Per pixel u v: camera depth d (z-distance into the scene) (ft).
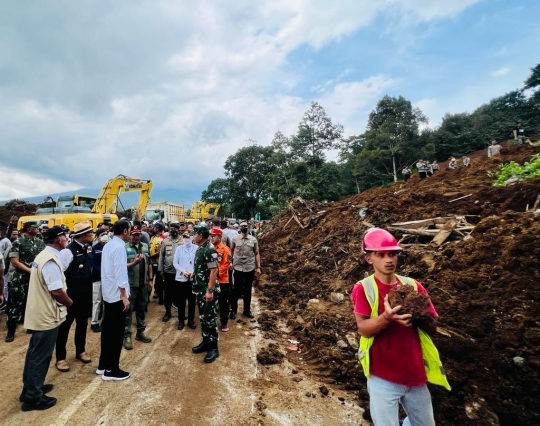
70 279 13.73
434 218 25.52
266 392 12.01
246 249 21.04
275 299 24.95
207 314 14.62
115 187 53.11
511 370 9.75
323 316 18.49
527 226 15.69
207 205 111.24
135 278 16.33
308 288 24.79
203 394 11.74
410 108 163.32
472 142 138.31
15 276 17.03
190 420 10.16
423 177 54.34
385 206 31.86
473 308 12.64
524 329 10.75
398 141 144.05
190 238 19.89
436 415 9.53
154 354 15.23
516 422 8.70
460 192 30.35
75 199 50.52
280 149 124.06
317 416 10.57
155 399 11.27
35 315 10.61
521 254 13.91
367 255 7.37
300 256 33.63
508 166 33.45
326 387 12.52
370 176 151.33
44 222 35.99
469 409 9.28
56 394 11.52
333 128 125.49
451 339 11.30
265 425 10.02
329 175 121.70
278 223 52.37
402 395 6.90
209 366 14.05
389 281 7.24
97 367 13.83
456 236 22.24
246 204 180.04
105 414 10.34
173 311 23.27
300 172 116.06
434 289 15.12
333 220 36.83
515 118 143.23
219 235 18.78
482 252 15.74
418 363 6.81
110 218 42.73
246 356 15.19
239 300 25.70
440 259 18.22
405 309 6.39
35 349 10.60
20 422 9.86
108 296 12.60
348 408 11.07
